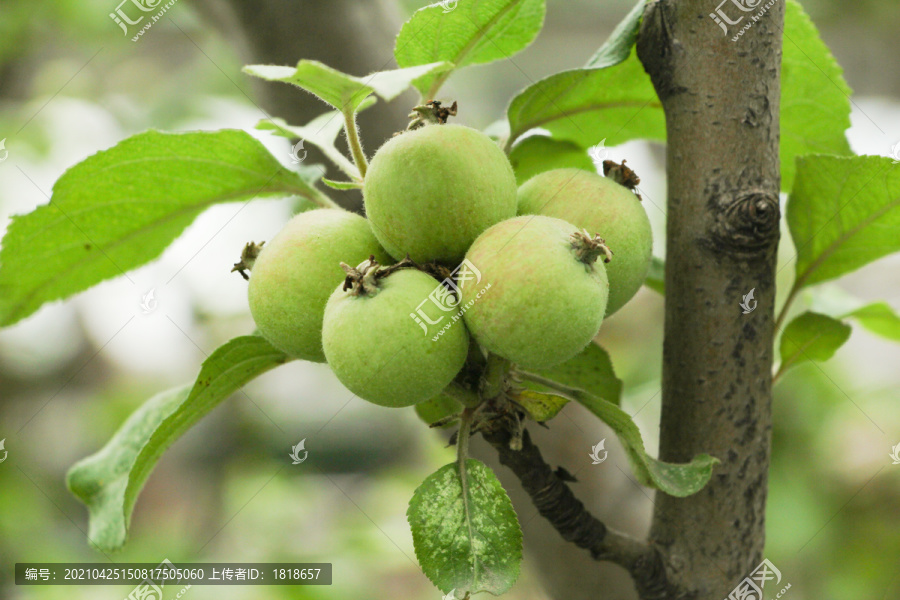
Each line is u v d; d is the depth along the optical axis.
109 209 0.57
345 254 0.53
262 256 0.54
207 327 1.09
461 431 0.54
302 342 0.54
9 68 1.21
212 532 1.02
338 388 1.17
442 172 0.52
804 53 0.57
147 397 1.17
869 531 0.85
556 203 0.54
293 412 1.17
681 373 0.55
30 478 1.04
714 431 0.55
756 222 0.54
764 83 0.54
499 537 0.53
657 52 0.54
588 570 0.61
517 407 0.54
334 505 1.02
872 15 1.24
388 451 1.16
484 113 1.36
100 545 0.57
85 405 1.20
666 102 0.55
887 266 1.18
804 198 0.57
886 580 0.82
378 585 0.84
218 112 1.10
